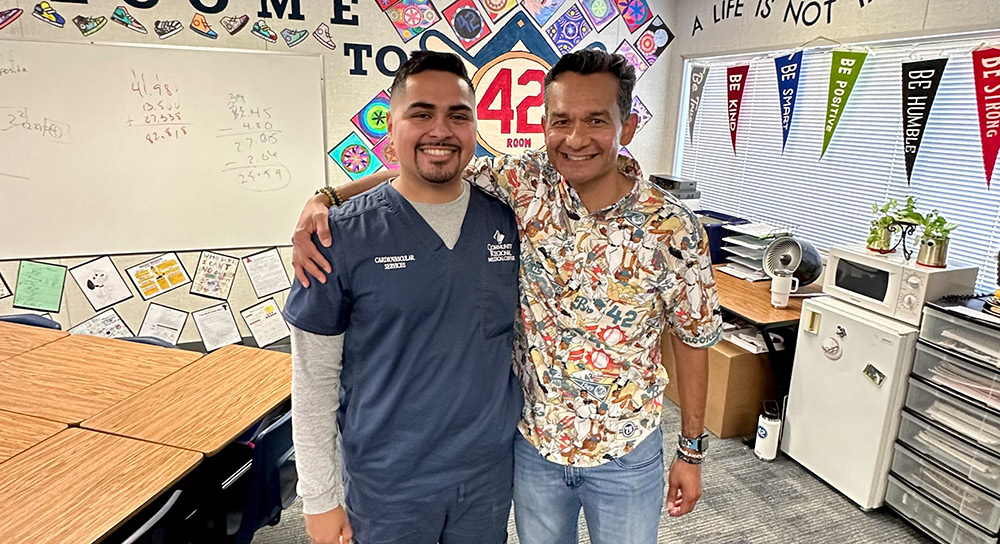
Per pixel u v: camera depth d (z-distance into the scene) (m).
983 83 2.48
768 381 3.10
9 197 3.15
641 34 4.09
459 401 1.31
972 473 2.21
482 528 1.45
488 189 1.41
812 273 3.05
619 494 1.48
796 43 3.30
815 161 3.37
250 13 3.28
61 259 3.29
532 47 3.84
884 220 2.61
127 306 3.44
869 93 3.03
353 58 3.50
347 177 3.66
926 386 2.33
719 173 4.07
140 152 3.26
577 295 1.39
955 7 2.54
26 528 1.33
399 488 1.34
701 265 1.41
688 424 1.58
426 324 1.28
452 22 3.64
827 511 2.53
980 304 2.30
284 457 1.92
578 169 1.29
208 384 2.03
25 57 3.01
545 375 1.43
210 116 3.33
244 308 3.65
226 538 1.78
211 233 3.49
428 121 1.21
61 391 1.96
